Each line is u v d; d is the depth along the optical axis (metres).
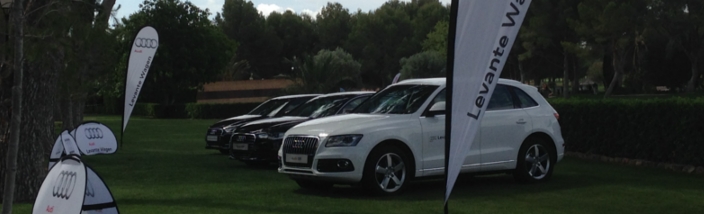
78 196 5.53
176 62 60.66
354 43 93.94
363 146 10.09
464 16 5.93
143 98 63.25
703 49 58.53
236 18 99.94
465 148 5.97
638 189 11.04
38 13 7.90
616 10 52.19
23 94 9.67
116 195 10.62
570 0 60.56
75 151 5.95
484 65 5.93
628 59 68.56
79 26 7.73
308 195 10.56
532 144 11.69
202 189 11.30
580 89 96.12
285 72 103.06
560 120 17.33
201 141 24.80
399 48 90.88
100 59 11.66
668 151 13.89
